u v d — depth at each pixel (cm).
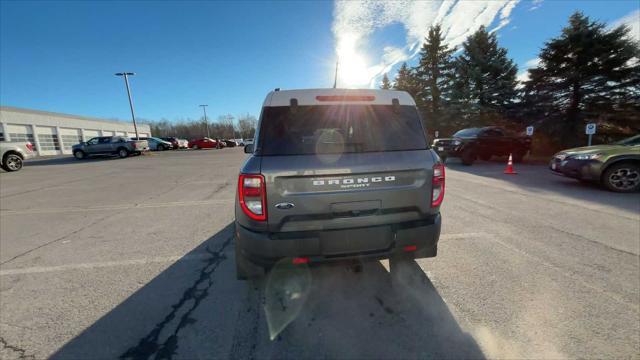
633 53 1255
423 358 181
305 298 250
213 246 375
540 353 182
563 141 1413
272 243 206
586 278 269
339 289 262
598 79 1309
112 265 323
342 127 229
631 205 515
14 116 2834
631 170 608
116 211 560
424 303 239
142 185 870
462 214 477
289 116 229
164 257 342
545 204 534
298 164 207
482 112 2153
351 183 214
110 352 192
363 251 219
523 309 226
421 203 230
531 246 344
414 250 231
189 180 955
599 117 1359
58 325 220
